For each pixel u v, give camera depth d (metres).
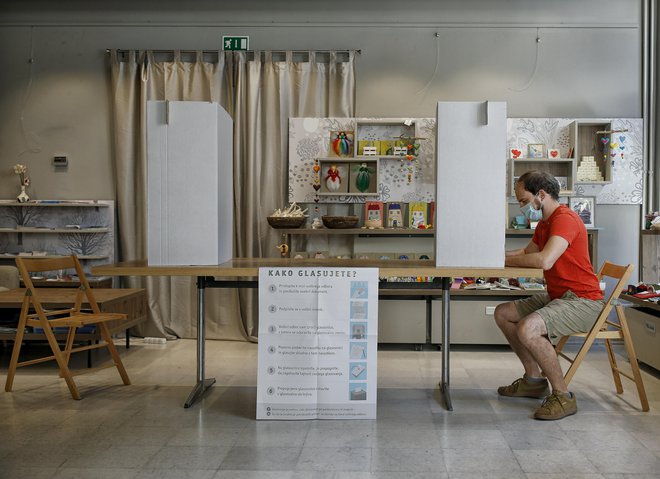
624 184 5.76
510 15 5.84
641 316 4.55
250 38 5.94
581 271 3.59
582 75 5.81
